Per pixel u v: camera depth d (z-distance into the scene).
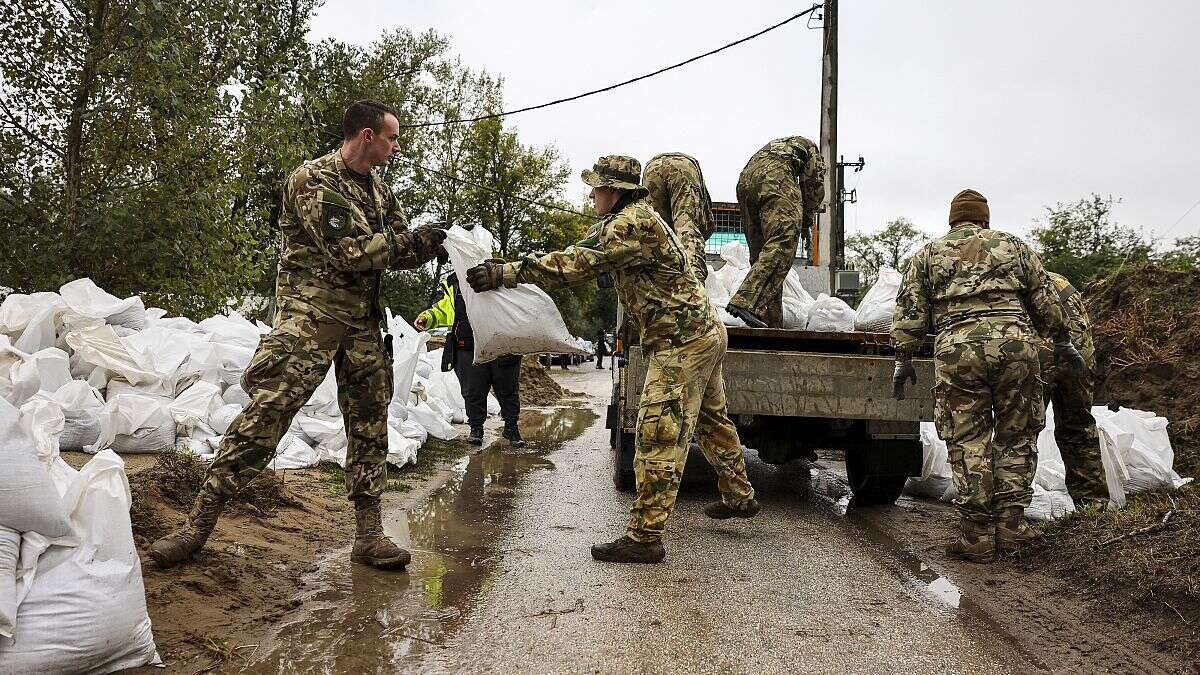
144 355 6.05
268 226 11.66
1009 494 4.49
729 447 4.89
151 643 2.70
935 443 6.30
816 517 5.60
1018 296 4.62
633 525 4.30
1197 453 6.80
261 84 11.23
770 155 6.99
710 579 4.02
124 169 9.94
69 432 5.02
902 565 4.37
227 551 3.83
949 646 3.20
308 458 6.06
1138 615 3.48
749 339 6.02
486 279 4.08
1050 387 5.05
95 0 9.43
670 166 6.61
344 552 4.23
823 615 3.53
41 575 2.46
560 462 7.75
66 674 2.42
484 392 8.73
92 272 9.52
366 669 2.81
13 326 5.78
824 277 8.48
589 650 3.06
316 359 3.70
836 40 16.61
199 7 10.48
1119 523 4.42
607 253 4.11
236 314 8.10
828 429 6.08
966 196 4.91
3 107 9.12
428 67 35.12
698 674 2.88
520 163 38.75
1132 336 8.74
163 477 4.32
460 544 4.58
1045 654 3.15
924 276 4.88
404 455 6.77
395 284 29.45
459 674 2.81
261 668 2.77
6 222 9.16
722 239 12.50
